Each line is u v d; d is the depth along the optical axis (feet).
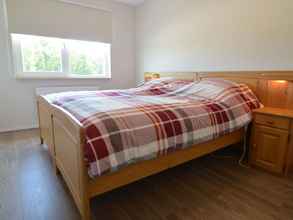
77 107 5.23
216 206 4.71
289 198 5.04
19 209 4.54
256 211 4.55
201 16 9.23
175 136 4.73
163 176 6.12
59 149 5.41
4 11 9.40
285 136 5.82
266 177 6.04
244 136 7.03
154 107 5.14
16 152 7.66
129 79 14.24
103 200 4.92
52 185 5.51
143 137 4.23
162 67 11.98
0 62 9.68
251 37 7.51
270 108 6.91
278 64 6.88
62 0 10.53
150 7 12.20
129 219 4.27
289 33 6.52
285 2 6.50
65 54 11.45
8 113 10.29
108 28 12.43
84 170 3.54
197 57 9.68
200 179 5.94
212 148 6.12
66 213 4.44
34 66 10.69
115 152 3.81
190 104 5.80
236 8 7.84
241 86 7.23
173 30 10.84
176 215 4.41
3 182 5.62
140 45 13.60
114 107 4.89
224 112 6.00
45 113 7.02
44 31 10.26
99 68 13.00
